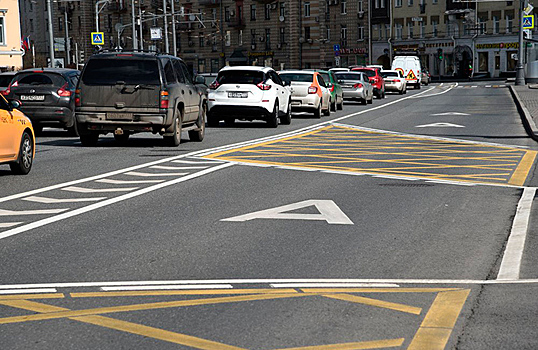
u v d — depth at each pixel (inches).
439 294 352.8
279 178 751.7
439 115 1772.9
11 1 4197.8
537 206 590.9
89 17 6156.5
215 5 5556.1
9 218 544.1
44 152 997.2
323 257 429.7
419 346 281.9
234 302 339.9
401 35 5413.4
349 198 633.6
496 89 3339.1
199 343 286.2
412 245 462.0
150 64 1032.8
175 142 1067.9
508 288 362.3
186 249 447.5
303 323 309.6
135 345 284.2
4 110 743.7
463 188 690.8
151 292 356.8
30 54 4783.5
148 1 5885.8
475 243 468.1
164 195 645.3
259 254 436.1
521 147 1071.6
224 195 646.5
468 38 5231.3
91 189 678.5
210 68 5664.4
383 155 971.9
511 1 5064.0
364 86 2335.1
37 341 288.7
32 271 396.5
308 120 1680.6
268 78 1448.1
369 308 330.0
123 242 466.0
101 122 1032.2
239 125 1526.8
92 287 365.4
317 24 5201.8
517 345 282.0
